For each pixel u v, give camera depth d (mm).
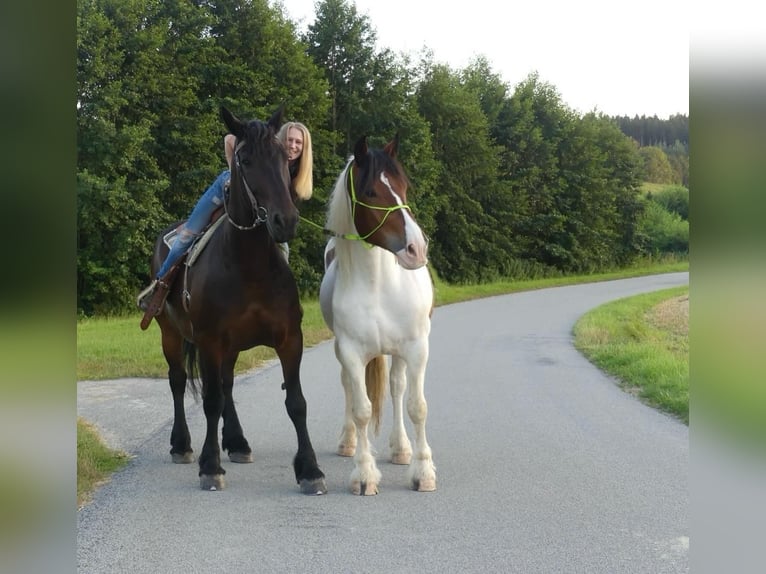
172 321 6254
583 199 49812
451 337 15367
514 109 47438
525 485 5352
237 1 27734
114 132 22484
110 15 24172
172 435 6141
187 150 25562
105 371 10180
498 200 43062
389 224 4824
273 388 9211
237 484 5422
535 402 8547
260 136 4871
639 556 4016
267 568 3873
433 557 4016
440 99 39562
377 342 5133
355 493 5172
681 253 63281
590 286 38125
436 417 7738
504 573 3805
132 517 4668
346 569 3859
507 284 36812
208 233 5504
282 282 5270
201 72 26594
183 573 3805
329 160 29656
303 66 29281
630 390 9383
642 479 5484
